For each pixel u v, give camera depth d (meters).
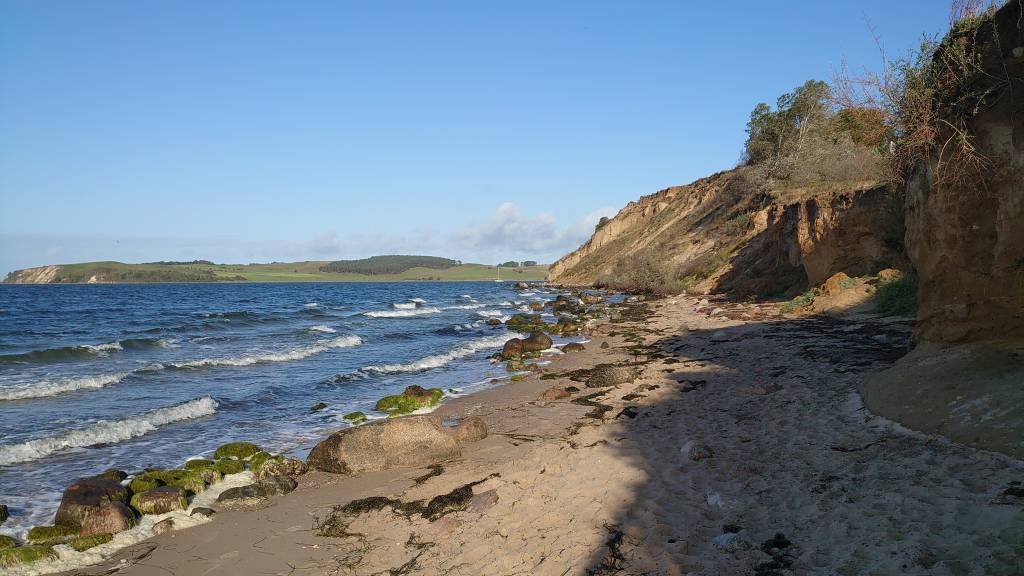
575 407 10.70
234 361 17.70
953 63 6.79
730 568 4.21
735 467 6.41
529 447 8.38
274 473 7.87
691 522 5.18
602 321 27.11
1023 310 6.50
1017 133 6.33
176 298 62.69
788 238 27.16
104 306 47.53
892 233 20.11
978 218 6.78
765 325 18.31
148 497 6.62
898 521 4.44
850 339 14.01
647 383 11.97
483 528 5.61
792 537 4.58
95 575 5.28
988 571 3.49
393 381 15.00
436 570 4.89
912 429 6.27
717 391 10.53
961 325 6.95
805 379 10.23
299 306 48.56
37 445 9.04
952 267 7.05
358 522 6.15
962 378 6.38
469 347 21.03
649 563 4.48
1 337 25.16
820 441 6.76
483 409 11.34
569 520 5.52
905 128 7.64
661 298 37.78
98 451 9.16
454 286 122.31
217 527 6.23
